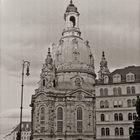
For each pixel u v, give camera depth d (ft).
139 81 429.38
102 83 446.60
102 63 536.42
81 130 496.64
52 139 487.20
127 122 422.41
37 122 497.87
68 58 561.02
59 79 547.90
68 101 504.43
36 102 506.89
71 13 622.54
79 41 590.96
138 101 176.55
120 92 435.53
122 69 461.37
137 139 167.94
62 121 501.97
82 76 547.49
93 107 505.66
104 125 431.84
